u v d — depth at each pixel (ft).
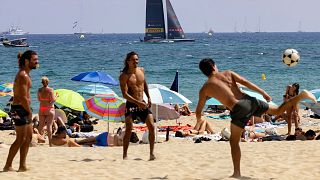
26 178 73.46
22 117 75.15
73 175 76.54
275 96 279.08
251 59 641.40
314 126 174.09
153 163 87.10
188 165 85.10
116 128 166.61
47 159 91.30
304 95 66.90
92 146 121.19
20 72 73.67
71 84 343.46
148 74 430.20
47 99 123.95
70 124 163.12
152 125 89.76
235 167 72.59
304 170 79.87
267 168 81.25
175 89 194.80
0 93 195.42
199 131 148.15
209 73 70.18
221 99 68.54
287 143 111.75
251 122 173.68
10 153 77.56
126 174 77.56
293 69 475.31
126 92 86.99
